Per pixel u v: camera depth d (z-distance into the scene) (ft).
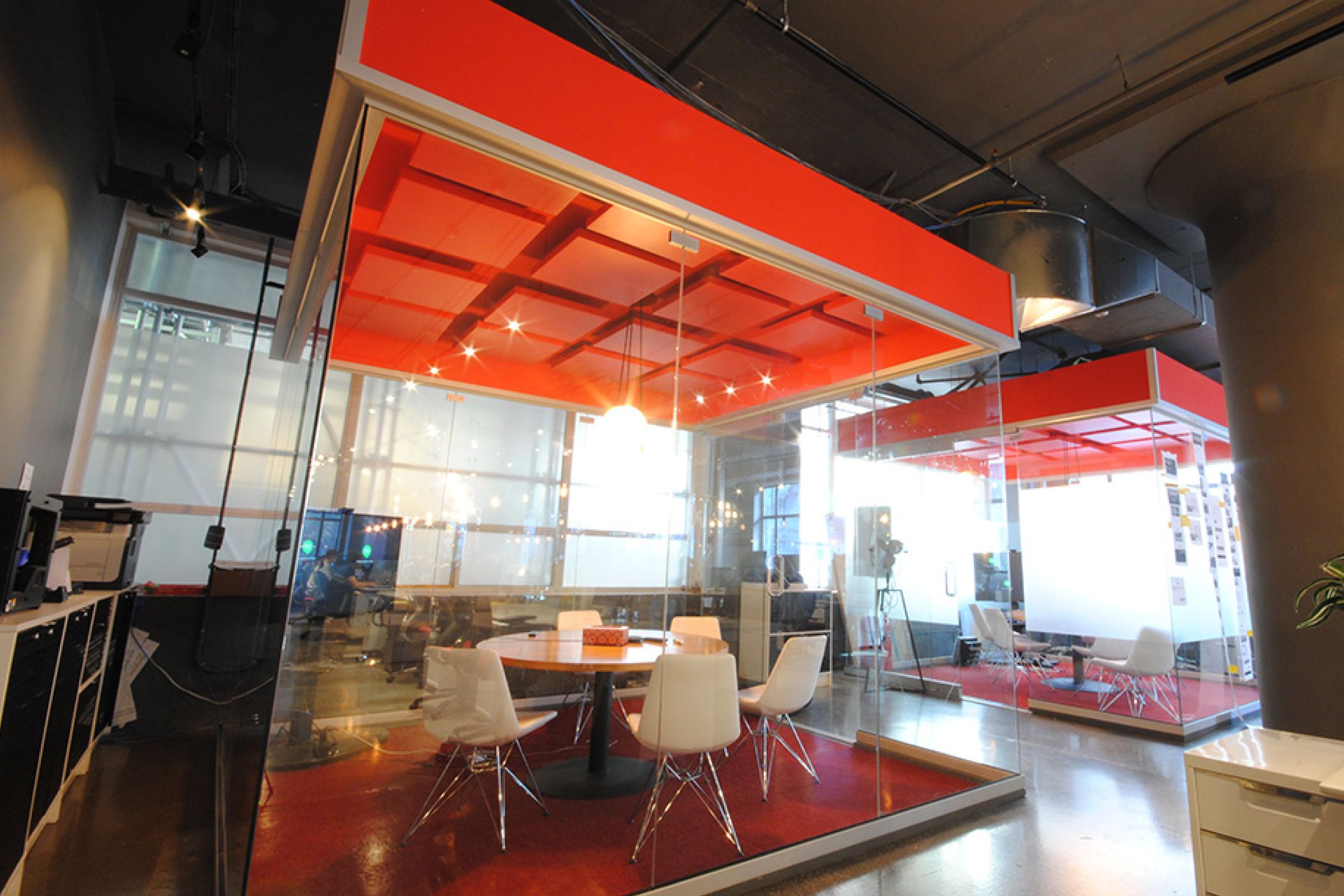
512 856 8.23
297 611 8.33
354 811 7.77
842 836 9.31
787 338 13.65
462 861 8.08
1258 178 13.23
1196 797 6.34
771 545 14.90
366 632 10.68
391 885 7.51
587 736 10.32
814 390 14.78
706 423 14.71
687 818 9.11
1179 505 18.17
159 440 18.13
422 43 6.73
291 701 7.79
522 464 14.80
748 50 13.35
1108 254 17.04
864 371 13.93
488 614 14.11
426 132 7.09
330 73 13.70
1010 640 14.88
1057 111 14.55
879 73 13.69
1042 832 10.35
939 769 12.23
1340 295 12.12
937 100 14.35
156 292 18.48
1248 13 11.69
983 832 10.31
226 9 11.89
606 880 7.83
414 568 12.77
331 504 11.14
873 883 8.57
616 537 14.65
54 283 12.01
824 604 14.15
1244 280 13.46
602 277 10.93
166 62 13.60
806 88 14.32
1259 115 12.58
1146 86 12.24
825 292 11.44
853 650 13.65
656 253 10.12
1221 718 18.06
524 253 10.13
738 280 11.02
